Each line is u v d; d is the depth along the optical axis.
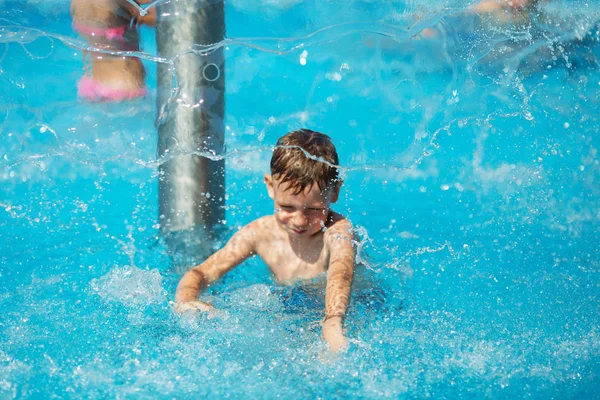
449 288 5.11
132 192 6.68
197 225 5.68
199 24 5.47
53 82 5.90
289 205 5.13
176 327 4.46
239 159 6.54
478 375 3.93
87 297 4.84
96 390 3.72
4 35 5.72
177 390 3.75
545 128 7.21
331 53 6.25
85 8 5.64
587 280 5.23
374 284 5.15
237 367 3.99
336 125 6.33
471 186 6.83
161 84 5.57
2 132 6.02
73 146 5.87
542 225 6.22
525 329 4.47
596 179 6.76
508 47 6.48
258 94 6.30
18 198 6.40
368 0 6.17
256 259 5.71
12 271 5.15
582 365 4.04
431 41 6.24
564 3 6.68
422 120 6.42
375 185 7.07
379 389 3.79
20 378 3.79
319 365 4.02
